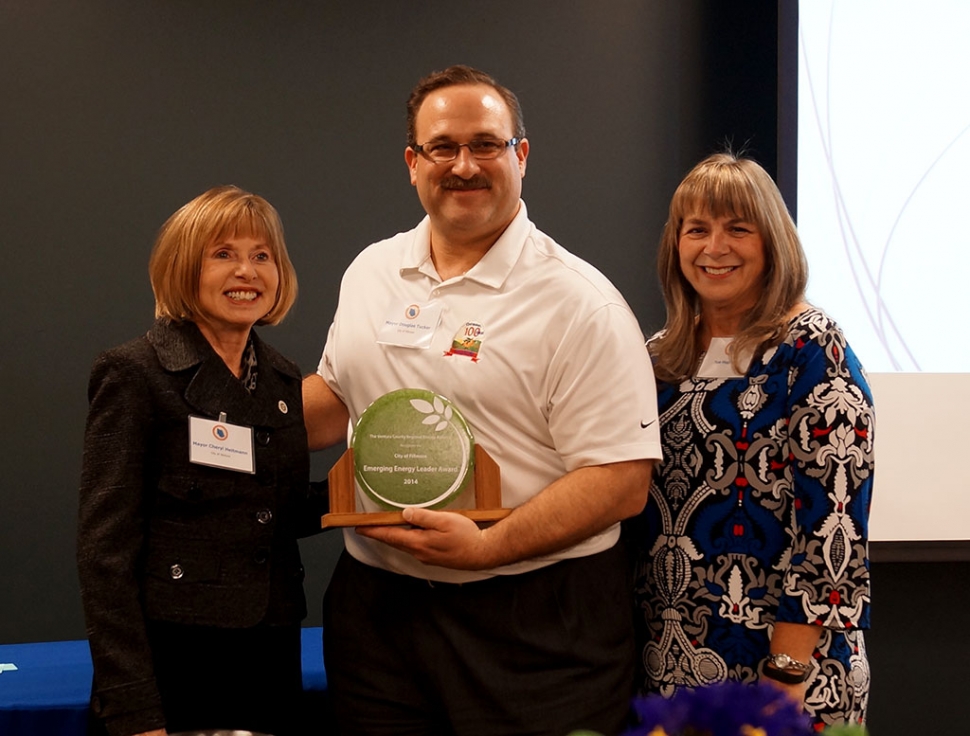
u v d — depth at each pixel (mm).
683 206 1815
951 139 2785
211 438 1630
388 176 2951
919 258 2787
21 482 2754
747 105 3080
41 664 2203
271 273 1709
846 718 1659
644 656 1843
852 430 1640
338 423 2021
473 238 1825
